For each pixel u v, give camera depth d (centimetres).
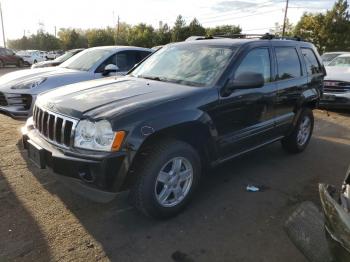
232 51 393
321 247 218
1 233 295
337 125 764
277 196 391
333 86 874
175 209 331
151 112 298
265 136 444
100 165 277
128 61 743
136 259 272
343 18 3212
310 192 405
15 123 648
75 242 289
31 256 269
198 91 342
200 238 304
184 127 320
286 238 309
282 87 455
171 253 281
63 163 291
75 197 362
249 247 294
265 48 435
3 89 574
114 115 285
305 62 524
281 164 496
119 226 316
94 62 691
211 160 366
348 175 220
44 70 679
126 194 299
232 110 372
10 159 454
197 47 424
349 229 178
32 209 335
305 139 555
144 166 301
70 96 337
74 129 292
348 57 1039
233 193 393
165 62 429
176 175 327
